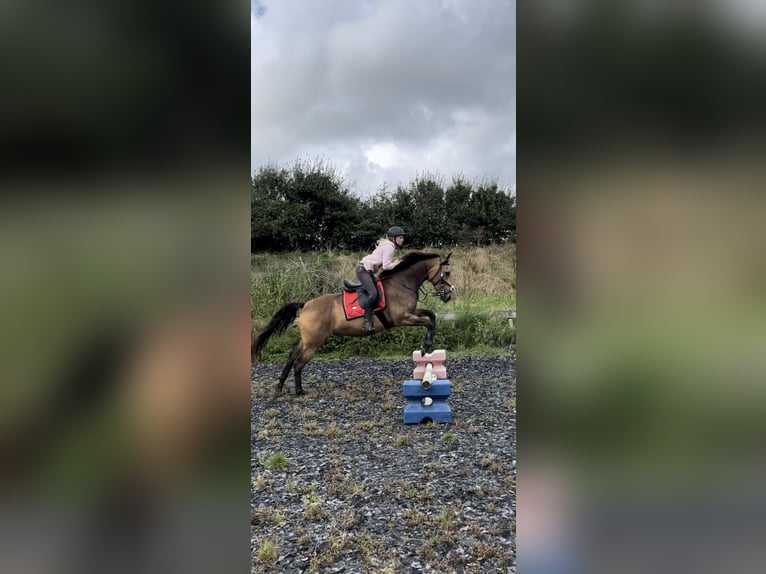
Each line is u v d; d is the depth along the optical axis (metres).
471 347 7.72
